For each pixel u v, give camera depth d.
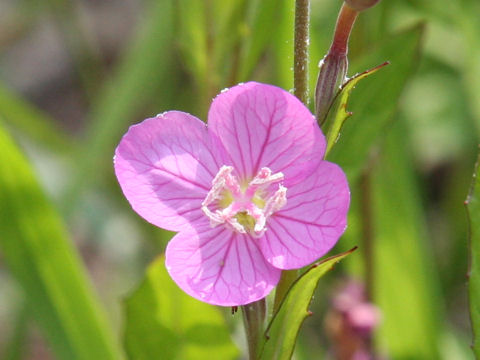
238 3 0.12
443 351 0.13
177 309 0.10
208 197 0.09
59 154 0.15
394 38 0.11
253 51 0.12
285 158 0.09
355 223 0.13
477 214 0.09
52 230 0.11
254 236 0.09
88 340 0.11
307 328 0.15
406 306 0.13
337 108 0.09
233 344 0.10
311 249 0.09
